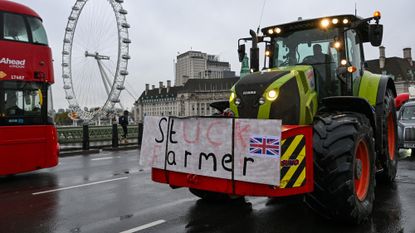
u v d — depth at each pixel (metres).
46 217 5.98
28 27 9.99
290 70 5.66
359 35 6.94
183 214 5.90
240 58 7.07
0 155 9.26
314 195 4.85
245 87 5.53
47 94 10.29
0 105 9.32
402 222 5.17
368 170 5.39
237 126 4.80
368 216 5.34
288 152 4.56
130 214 6.02
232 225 5.28
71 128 20.09
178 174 5.34
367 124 5.37
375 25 6.35
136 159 13.84
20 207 6.69
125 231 5.15
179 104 142.62
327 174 4.71
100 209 6.39
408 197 6.49
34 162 9.89
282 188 4.53
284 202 6.45
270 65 6.89
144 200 6.95
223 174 4.86
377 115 6.73
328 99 5.69
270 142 4.53
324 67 6.27
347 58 6.24
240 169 4.73
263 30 6.96
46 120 10.21
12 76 9.55
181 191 7.68
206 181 5.04
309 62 6.42
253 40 6.87
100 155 15.70
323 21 6.32
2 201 7.21
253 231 4.99
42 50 10.23
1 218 5.96
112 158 14.38
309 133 4.66
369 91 6.88
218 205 6.38
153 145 5.61
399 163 10.59
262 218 5.55
